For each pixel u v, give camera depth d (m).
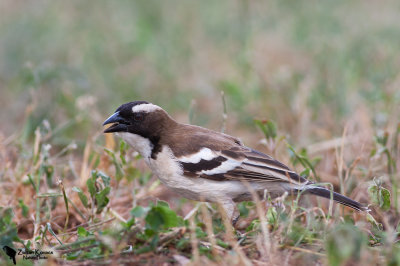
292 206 9.80
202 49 21.88
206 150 10.47
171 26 23.19
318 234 9.39
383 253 8.78
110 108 17.75
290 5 23.75
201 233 9.38
